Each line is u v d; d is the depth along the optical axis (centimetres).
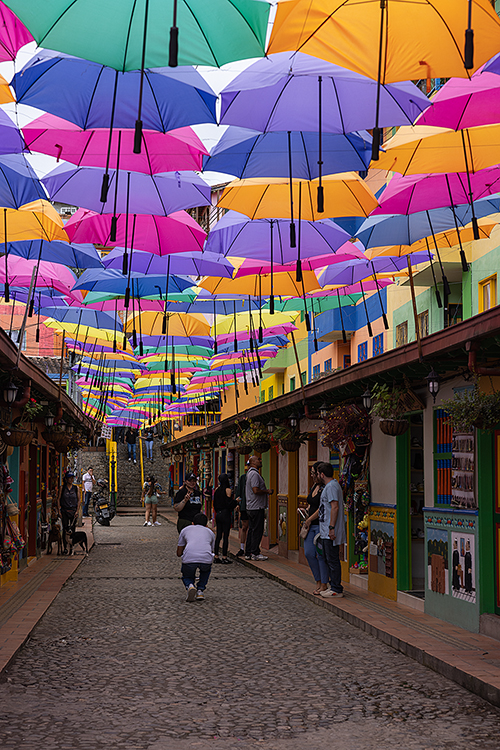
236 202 1061
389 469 1238
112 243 1179
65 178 1028
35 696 670
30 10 595
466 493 949
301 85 754
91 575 1555
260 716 622
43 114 809
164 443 5572
